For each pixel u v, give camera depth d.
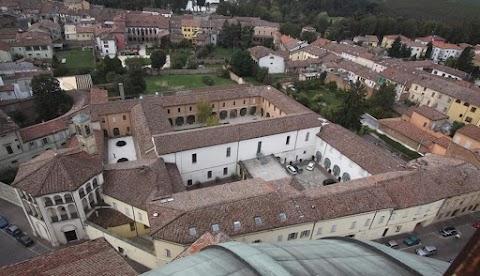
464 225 54.88
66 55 129.12
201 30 158.38
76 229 46.22
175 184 51.22
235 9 199.88
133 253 44.12
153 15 164.62
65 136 67.88
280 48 160.38
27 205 44.66
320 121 69.25
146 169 48.66
